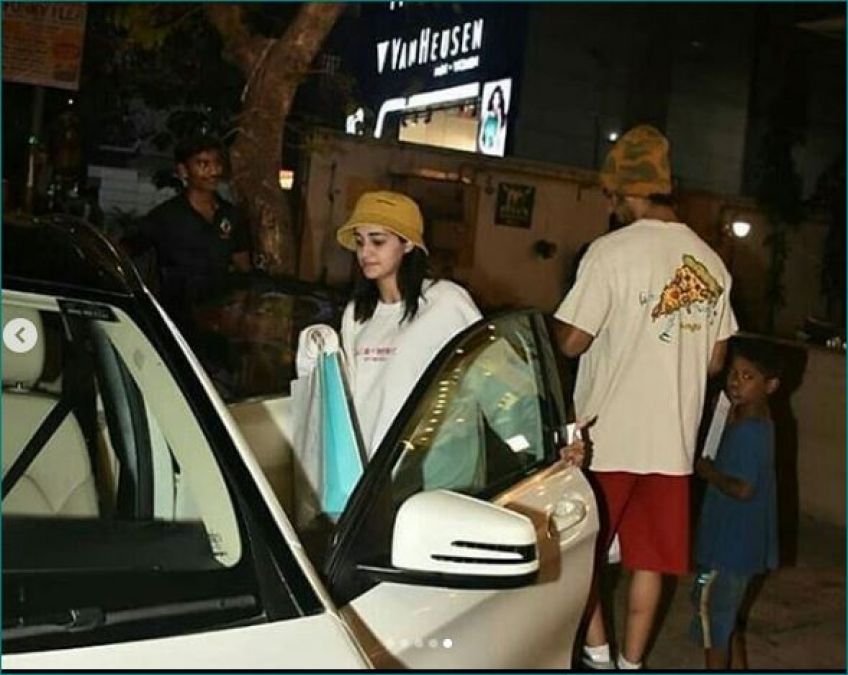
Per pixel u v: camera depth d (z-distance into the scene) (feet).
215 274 18.78
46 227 7.61
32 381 7.38
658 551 12.91
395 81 38.11
